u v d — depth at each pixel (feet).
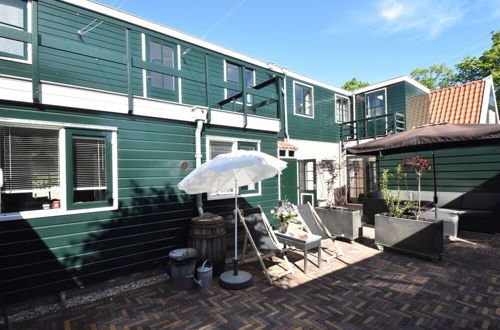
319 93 36.11
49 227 11.47
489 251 16.42
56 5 11.39
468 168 24.88
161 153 15.19
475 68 52.21
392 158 29.86
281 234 14.82
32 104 11.32
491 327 8.54
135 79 22.40
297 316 9.55
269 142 21.36
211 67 26.50
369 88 38.04
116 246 13.28
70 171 12.17
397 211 17.06
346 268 14.16
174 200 15.57
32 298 10.93
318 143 35.55
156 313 10.09
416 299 10.55
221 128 18.26
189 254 12.26
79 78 20.04
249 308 10.25
